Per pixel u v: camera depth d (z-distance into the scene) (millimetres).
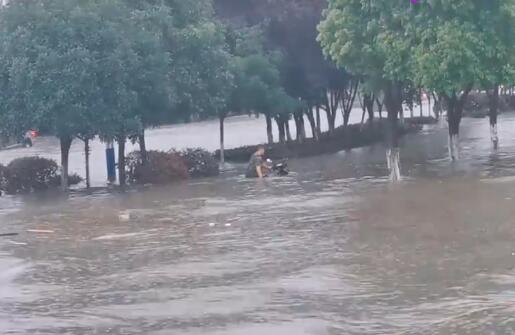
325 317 18406
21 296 22000
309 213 34656
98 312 19844
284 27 68938
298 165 60062
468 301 19188
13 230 34844
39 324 18984
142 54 51125
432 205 34875
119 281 23281
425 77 43188
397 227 29922
